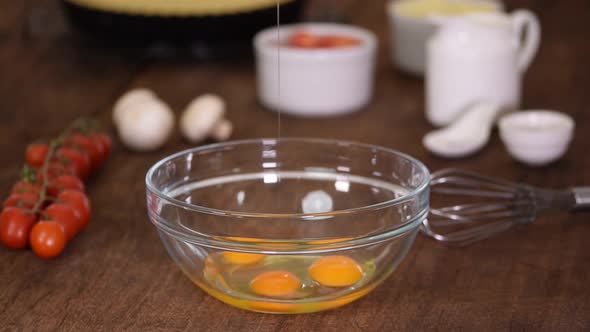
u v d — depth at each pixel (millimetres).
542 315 1153
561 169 1462
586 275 1217
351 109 1648
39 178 1317
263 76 1645
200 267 1108
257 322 1138
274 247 1074
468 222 1317
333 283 1103
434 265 1232
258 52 1641
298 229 1084
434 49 1592
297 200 1215
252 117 1631
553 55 1914
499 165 1477
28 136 1554
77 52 1909
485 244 1273
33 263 1232
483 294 1185
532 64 1870
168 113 1512
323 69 1606
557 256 1251
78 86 1750
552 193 1287
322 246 1076
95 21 1725
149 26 1720
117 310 1158
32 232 1223
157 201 1109
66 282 1201
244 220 1077
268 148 1213
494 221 1319
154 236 1290
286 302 1108
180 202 1092
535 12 2229
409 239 1122
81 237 1284
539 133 1438
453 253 1255
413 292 1186
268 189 1219
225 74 1813
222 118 1560
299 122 1618
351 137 1563
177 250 1113
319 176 1217
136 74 1805
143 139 1493
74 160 1369
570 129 1450
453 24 1589
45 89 1735
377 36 2047
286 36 1712
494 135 1586
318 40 1690
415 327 1134
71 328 1133
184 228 1094
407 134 1578
